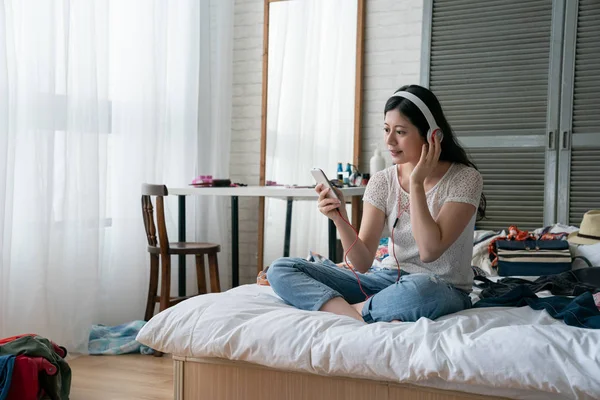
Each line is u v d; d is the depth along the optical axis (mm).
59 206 3055
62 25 3047
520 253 2871
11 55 2818
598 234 2938
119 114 3568
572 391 1404
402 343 1590
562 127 3590
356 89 4098
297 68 4270
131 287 3631
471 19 3797
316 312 1823
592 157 3533
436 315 1772
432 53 3895
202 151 4301
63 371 2414
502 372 1460
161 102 3816
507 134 3719
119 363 2961
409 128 1968
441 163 2041
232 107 4562
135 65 3615
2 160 2732
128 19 3578
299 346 1678
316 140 4195
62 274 3062
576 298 1878
